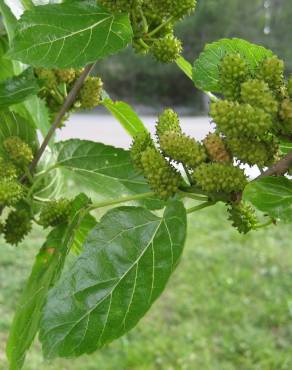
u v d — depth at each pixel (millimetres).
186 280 1755
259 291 1697
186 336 1450
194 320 1538
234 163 302
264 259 1938
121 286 283
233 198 301
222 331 1480
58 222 391
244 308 1590
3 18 396
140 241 293
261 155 292
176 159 306
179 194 309
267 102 278
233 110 280
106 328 276
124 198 328
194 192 309
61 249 330
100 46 321
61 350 272
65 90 419
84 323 276
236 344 1420
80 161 428
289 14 4617
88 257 289
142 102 5461
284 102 282
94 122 4594
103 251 291
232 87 301
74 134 4027
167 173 305
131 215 298
